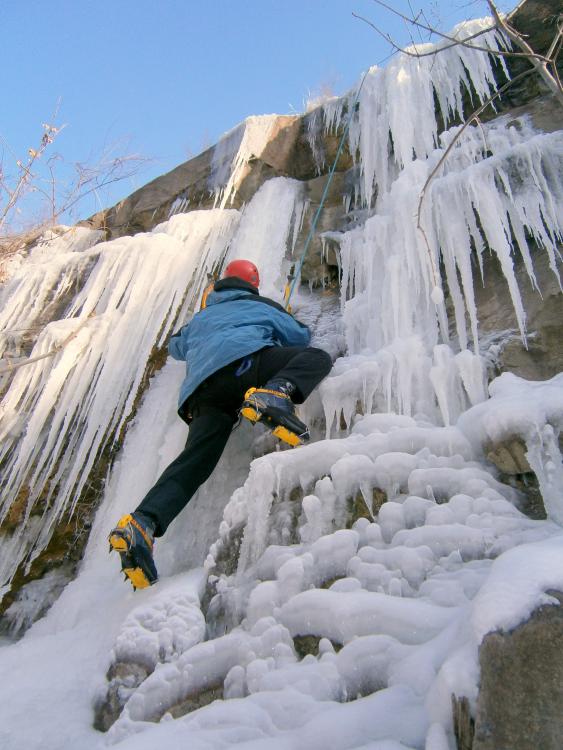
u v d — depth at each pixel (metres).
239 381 2.69
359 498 2.12
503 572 1.28
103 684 2.03
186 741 1.41
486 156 3.51
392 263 3.11
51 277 4.66
